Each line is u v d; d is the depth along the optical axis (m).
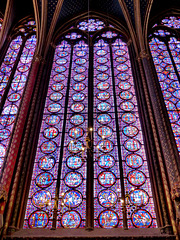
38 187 10.71
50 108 13.31
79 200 10.31
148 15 15.88
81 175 10.96
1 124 12.85
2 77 14.96
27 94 12.64
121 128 12.38
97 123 12.60
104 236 8.95
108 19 17.64
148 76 13.34
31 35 17.12
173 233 8.97
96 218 9.89
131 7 16.31
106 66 15.12
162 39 16.61
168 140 10.82
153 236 8.87
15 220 9.50
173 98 13.51
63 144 11.94
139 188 10.56
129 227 9.63
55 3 16.22
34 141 11.76
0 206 9.30
